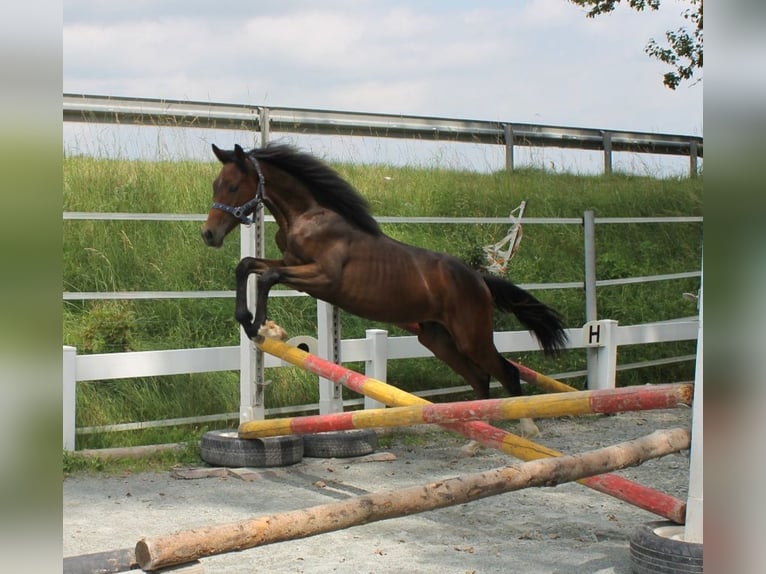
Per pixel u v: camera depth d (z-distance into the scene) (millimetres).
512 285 6797
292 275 5922
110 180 9289
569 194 12039
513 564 3941
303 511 2820
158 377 7367
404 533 4492
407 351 7469
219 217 5840
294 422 5555
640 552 3492
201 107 8875
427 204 10836
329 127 9922
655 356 10391
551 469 3332
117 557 2582
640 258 11570
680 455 6602
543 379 6863
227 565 3889
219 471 5953
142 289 8438
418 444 7078
